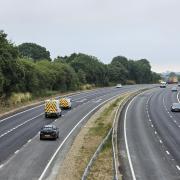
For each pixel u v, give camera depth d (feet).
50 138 170.40
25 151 145.48
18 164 124.36
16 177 108.17
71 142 166.20
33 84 364.99
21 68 307.17
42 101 340.39
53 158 134.00
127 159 133.69
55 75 435.94
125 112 284.82
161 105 344.08
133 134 191.21
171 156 140.05
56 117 245.65
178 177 109.19
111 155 137.18
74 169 117.80
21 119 233.76
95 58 638.94
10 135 180.45
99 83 614.34
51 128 171.94
